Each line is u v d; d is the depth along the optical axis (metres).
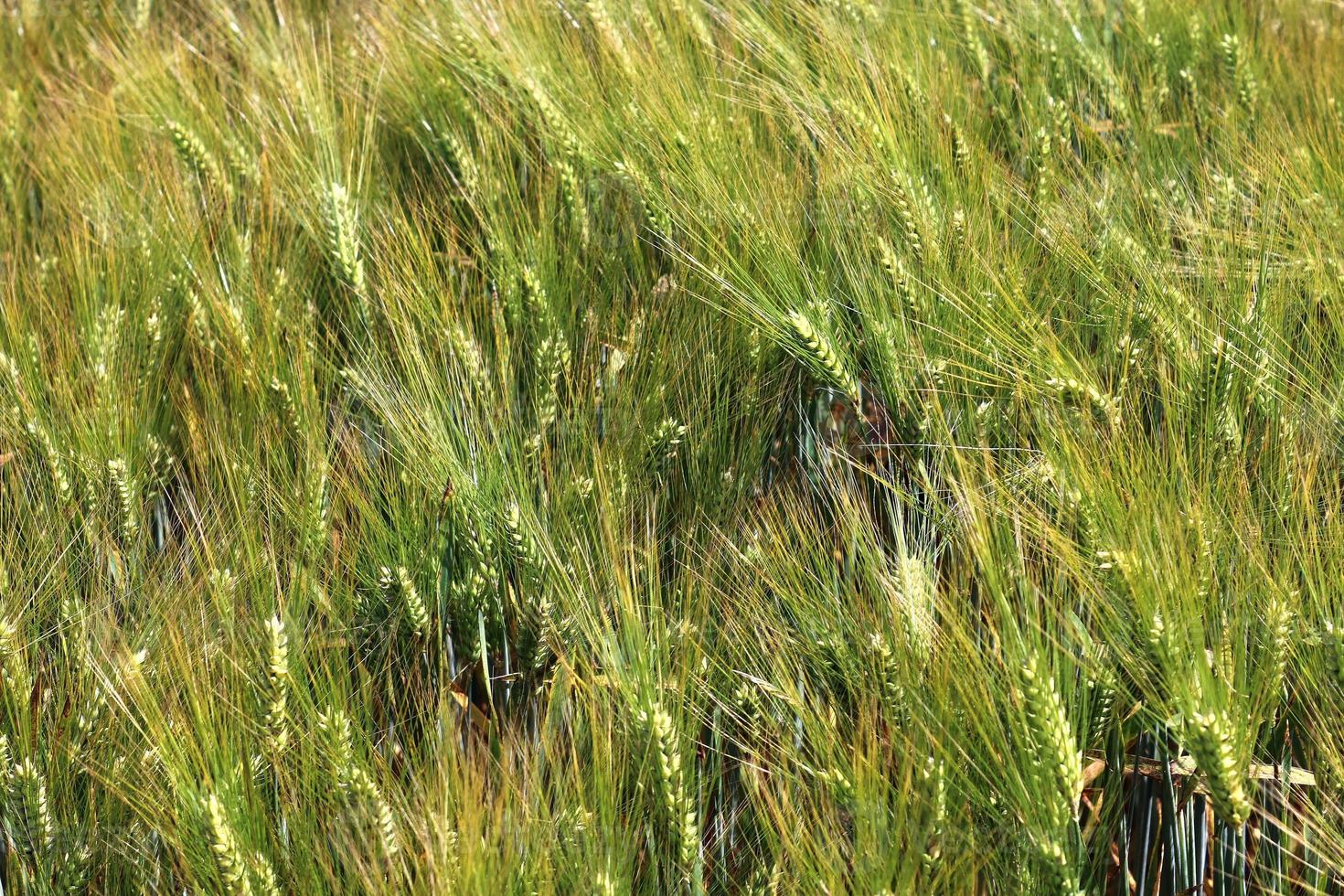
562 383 3.23
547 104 3.93
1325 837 2.21
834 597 2.49
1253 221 3.29
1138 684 2.24
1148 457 2.50
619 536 2.73
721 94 4.04
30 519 2.87
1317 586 2.37
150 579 2.66
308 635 2.61
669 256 3.42
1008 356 2.93
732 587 2.69
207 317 3.51
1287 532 2.38
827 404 3.44
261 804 2.24
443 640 2.86
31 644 2.53
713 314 3.28
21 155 4.57
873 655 2.37
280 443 2.92
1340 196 3.42
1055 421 2.65
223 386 3.32
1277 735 2.53
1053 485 2.54
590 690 2.39
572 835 2.21
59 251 3.88
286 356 3.27
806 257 3.38
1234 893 2.44
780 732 2.44
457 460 2.80
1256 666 2.31
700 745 2.59
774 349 3.25
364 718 2.58
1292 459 2.60
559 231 3.72
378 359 3.19
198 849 2.17
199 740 2.25
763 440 3.25
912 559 2.41
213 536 2.75
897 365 2.99
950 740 2.19
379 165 4.14
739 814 2.54
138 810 2.32
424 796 2.20
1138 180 3.66
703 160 3.51
